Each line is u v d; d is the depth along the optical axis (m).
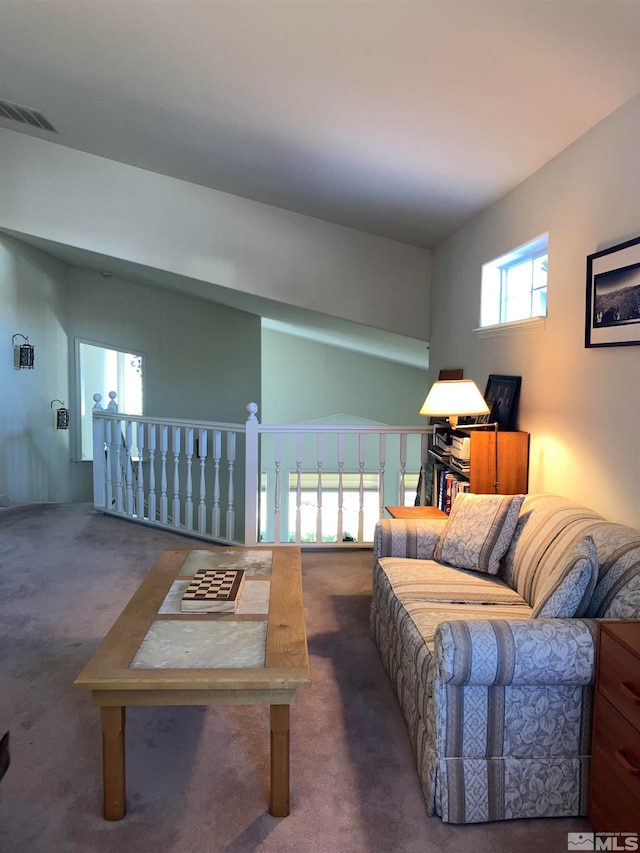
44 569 4.00
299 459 4.38
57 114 4.37
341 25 2.31
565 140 2.78
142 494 5.11
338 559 4.28
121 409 8.12
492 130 2.85
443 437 4.04
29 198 5.23
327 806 1.91
